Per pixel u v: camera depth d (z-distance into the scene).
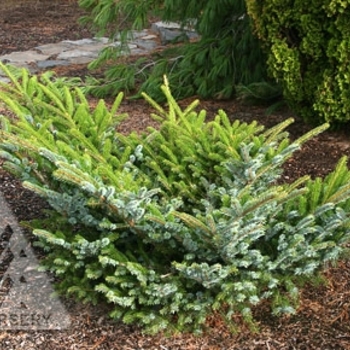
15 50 6.93
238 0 4.90
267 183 2.56
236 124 2.79
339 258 2.54
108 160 2.64
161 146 2.59
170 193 2.64
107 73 5.45
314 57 3.98
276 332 2.39
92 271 2.34
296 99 4.19
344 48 3.78
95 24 5.37
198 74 5.20
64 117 2.79
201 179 2.54
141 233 2.36
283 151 2.44
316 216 2.38
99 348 2.31
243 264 2.25
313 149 4.12
